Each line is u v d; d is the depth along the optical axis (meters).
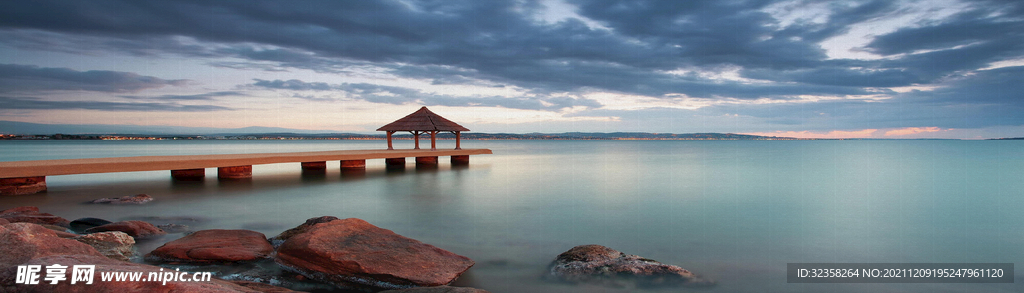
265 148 72.50
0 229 4.58
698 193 14.66
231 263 5.64
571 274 5.56
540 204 12.05
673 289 5.19
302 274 5.29
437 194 14.01
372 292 4.83
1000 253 7.12
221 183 16.19
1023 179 19.72
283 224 9.10
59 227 7.46
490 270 5.85
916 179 19.77
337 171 21.56
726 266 6.24
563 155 46.00
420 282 4.93
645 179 19.36
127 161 14.92
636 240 7.86
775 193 14.71
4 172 12.28
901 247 7.47
